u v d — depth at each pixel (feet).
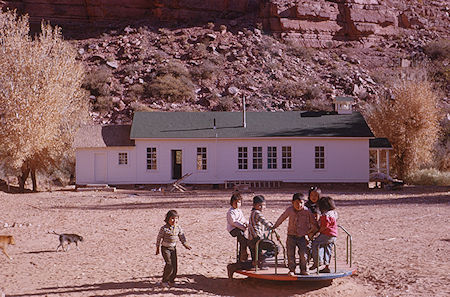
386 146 122.01
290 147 119.65
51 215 67.00
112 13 255.50
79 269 35.29
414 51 263.90
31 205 79.61
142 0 261.24
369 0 274.98
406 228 51.57
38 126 108.88
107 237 49.98
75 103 136.56
